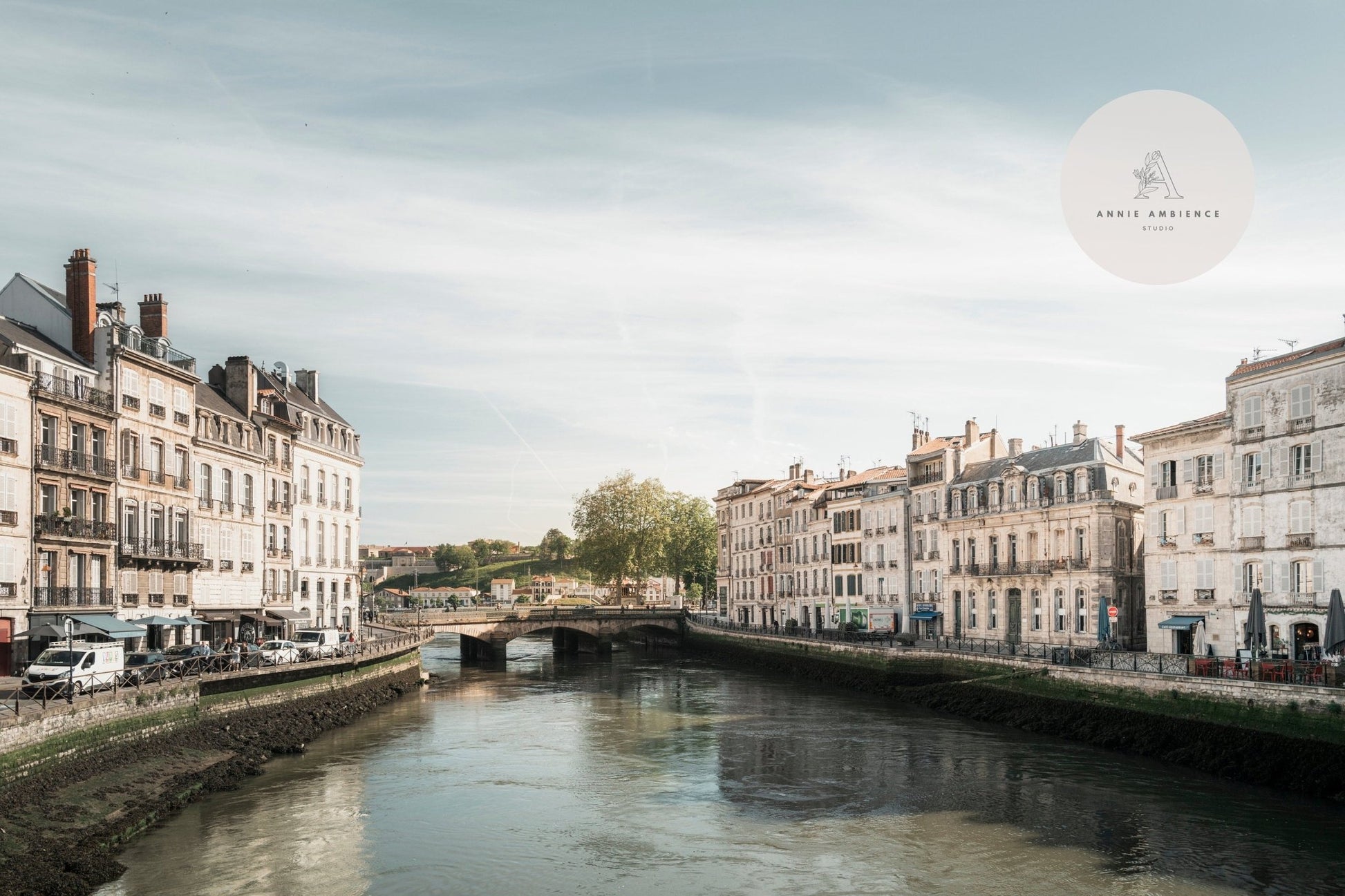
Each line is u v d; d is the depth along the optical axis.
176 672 44.00
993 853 30.33
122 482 51.78
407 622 93.88
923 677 66.50
